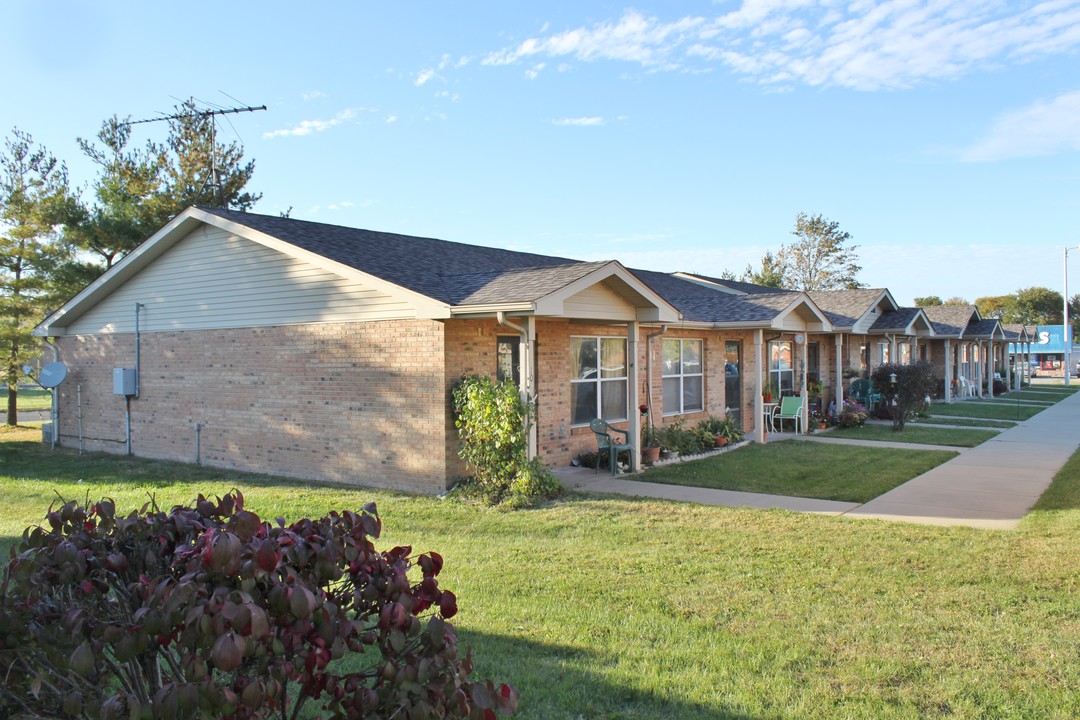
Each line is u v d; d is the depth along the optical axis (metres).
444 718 2.64
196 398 14.24
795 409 19.02
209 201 25.30
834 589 6.36
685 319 15.61
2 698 2.73
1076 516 9.08
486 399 10.30
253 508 9.91
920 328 26.03
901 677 4.66
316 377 12.30
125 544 3.01
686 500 10.37
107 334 16.09
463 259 14.81
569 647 5.18
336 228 14.52
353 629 2.62
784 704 4.33
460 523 9.05
